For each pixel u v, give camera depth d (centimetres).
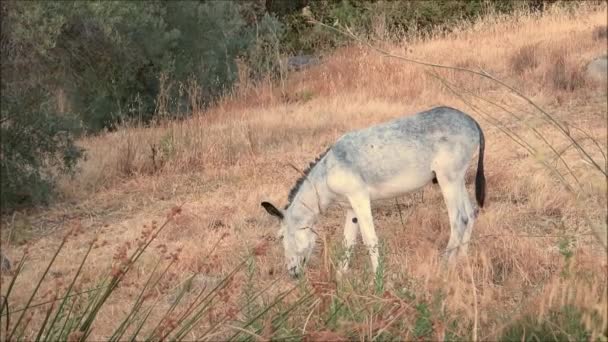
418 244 697
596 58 1535
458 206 654
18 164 1054
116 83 1692
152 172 1175
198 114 1511
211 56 1950
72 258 782
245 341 468
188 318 563
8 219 998
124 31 1669
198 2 1967
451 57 1780
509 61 1673
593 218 743
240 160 1179
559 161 952
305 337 440
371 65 1761
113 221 951
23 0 1249
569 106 1318
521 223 778
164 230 852
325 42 2522
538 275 615
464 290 496
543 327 468
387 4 2419
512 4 2338
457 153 650
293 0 2689
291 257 654
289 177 1059
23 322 559
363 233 647
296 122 1414
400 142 643
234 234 819
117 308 618
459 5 2409
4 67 1193
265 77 1952
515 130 1167
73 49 1473
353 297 496
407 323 457
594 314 431
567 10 2184
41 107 1076
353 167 644
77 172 1134
